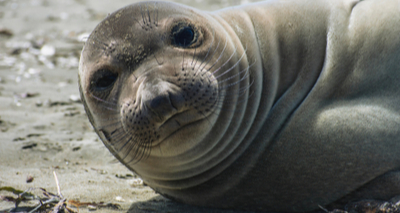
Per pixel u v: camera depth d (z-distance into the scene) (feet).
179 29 21.15
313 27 23.43
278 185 21.58
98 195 22.86
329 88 22.20
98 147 29.60
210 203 22.82
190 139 19.98
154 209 21.97
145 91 18.88
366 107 21.45
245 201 22.33
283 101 22.63
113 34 21.20
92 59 21.40
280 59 23.29
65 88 41.96
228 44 21.94
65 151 28.78
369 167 20.62
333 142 20.93
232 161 22.24
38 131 31.65
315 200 21.47
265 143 21.98
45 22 67.62
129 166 22.95
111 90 20.97
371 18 22.72
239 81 21.77
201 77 19.63
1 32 61.46
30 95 39.24
